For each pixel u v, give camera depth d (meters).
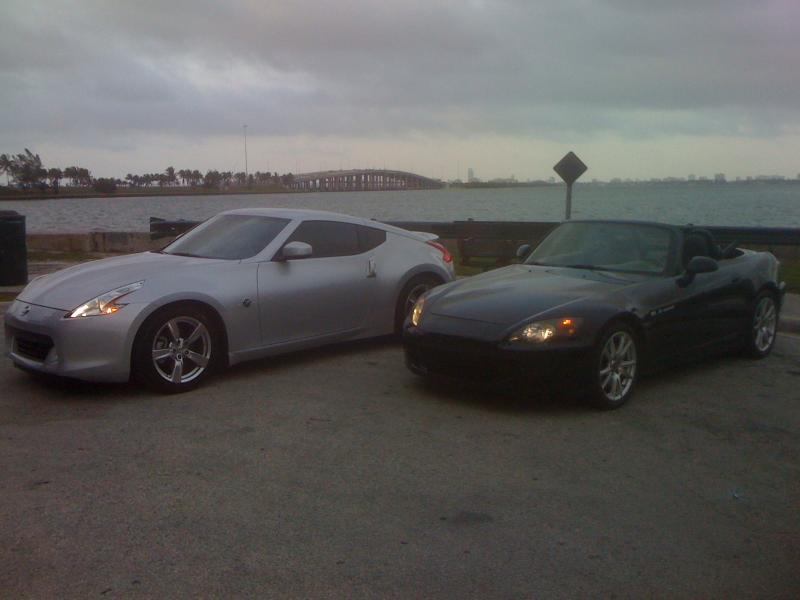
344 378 6.73
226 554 3.55
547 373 5.56
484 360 5.62
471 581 3.36
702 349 6.90
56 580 3.30
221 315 6.30
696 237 7.28
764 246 14.59
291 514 3.99
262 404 5.91
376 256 7.64
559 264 7.08
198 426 5.37
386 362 7.32
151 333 5.91
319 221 7.34
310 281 6.96
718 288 6.98
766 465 4.86
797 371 7.27
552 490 4.39
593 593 3.29
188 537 3.71
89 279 6.12
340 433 5.28
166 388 6.05
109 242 17.22
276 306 6.68
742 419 5.78
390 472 4.60
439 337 5.87
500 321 5.73
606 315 5.78
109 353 5.75
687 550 3.71
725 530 3.94
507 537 3.79
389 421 5.55
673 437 5.34
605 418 5.73
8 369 6.82
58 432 5.20
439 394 6.27
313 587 3.28
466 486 4.41
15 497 4.14
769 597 3.30
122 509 4.02
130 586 3.26
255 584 3.29
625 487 4.46
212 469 4.59
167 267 6.32
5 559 3.48
